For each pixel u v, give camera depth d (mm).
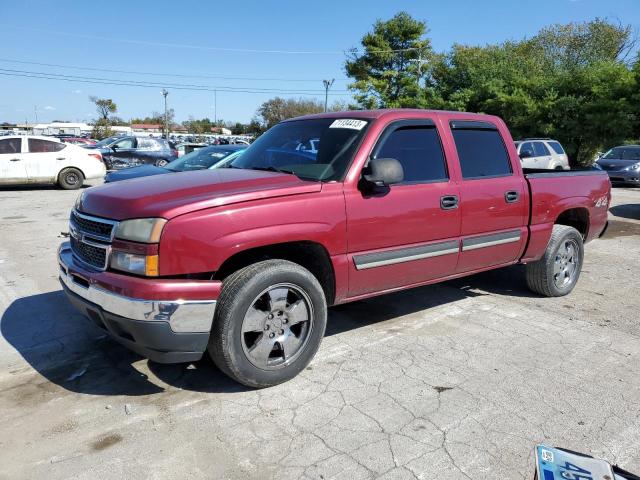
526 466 2689
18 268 6375
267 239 3203
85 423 3016
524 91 30000
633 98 24969
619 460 2760
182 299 2939
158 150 19984
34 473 2568
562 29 42031
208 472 2590
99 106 74312
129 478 2543
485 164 4617
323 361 3873
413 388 3475
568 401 3350
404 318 4840
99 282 3066
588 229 5840
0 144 15055
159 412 3141
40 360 3850
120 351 4012
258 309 3309
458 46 42531
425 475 2598
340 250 3578
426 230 4055
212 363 3824
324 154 3850
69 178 15836
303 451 2766
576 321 4852
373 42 40656
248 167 4195
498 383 3572
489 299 5488
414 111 4215
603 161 19219
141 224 2967
